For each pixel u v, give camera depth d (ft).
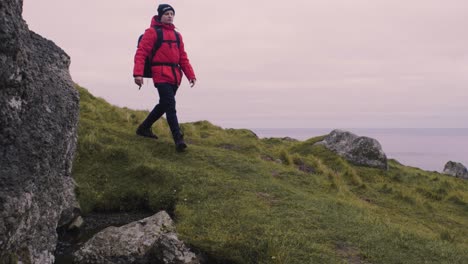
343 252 26.66
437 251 28.96
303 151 83.71
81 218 28.76
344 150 81.66
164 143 46.11
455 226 50.93
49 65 22.75
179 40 42.63
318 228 29.94
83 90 67.26
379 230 31.35
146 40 40.86
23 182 17.78
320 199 38.19
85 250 23.35
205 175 38.22
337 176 60.18
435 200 66.54
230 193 34.76
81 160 37.78
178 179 36.27
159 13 41.86
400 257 26.94
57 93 22.04
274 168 47.55
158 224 25.16
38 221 19.39
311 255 25.20
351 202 43.04
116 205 32.58
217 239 25.93
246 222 28.99
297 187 43.01
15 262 17.06
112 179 35.73
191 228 27.48
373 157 80.23
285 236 26.91
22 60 18.29
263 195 35.78
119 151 39.70
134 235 24.12
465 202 66.03
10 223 16.44
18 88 18.35
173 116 43.52
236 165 43.91
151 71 42.50
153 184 35.40
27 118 19.44
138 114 62.95
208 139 59.36
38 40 23.16
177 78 42.78
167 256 22.88
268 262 23.77
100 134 44.50
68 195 27.63
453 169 118.21
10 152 17.90
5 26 16.87
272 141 95.91
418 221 48.11
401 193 58.65
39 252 19.76
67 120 22.12
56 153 20.85
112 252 23.09
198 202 32.37
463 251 30.78
